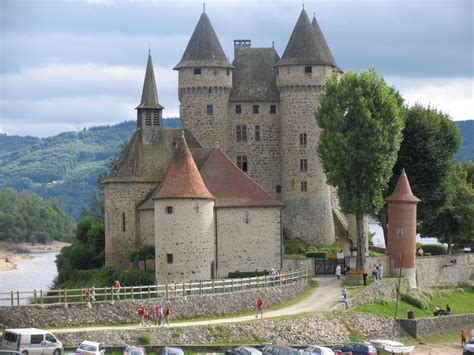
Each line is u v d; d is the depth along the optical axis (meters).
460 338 92.38
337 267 99.44
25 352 64.19
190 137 108.19
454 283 110.50
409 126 110.06
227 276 97.19
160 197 92.56
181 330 75.00
